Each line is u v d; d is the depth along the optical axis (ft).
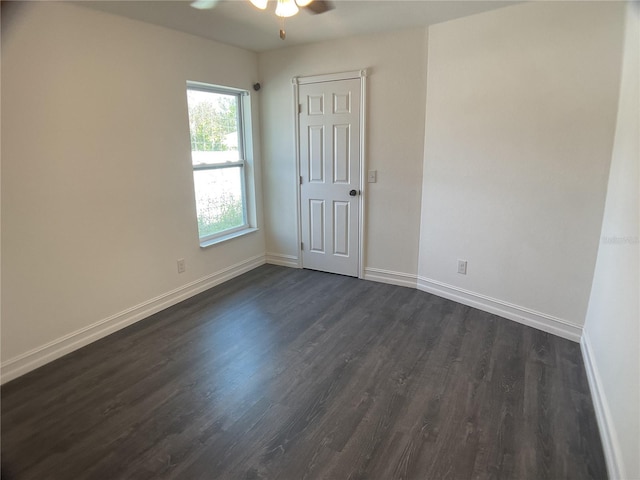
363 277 13.51
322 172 13.41
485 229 10.37
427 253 12.01
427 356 8.58
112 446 6.09
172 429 6.45
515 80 9.15
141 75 9.86
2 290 7.64
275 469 5.65
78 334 9.05
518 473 5.54
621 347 5.90
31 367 8.18
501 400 7.09
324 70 12.50
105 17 8.93
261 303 11.57
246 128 13.93
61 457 5.88
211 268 12.82
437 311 10.83
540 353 8.63
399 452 5.93
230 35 11.29
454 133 10.57
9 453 5.95
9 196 7.59
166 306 11.28
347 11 9.44
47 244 8.29
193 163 12.24
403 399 7.14
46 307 8.39
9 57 7.38
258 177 14.55
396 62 11.32
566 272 9.05
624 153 7.02
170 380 7.79
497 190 9.94
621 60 7.63
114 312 9.85
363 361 8.42
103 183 9.27
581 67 8.15
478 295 10.87
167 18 9.59
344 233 13.53
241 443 6.14
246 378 7.86
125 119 9.59
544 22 8.53
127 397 7.27
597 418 6.55
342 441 6.16
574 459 5.78
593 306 8.30
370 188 12.66
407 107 11.44
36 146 7.91
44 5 7.82
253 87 13.64
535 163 9.14
